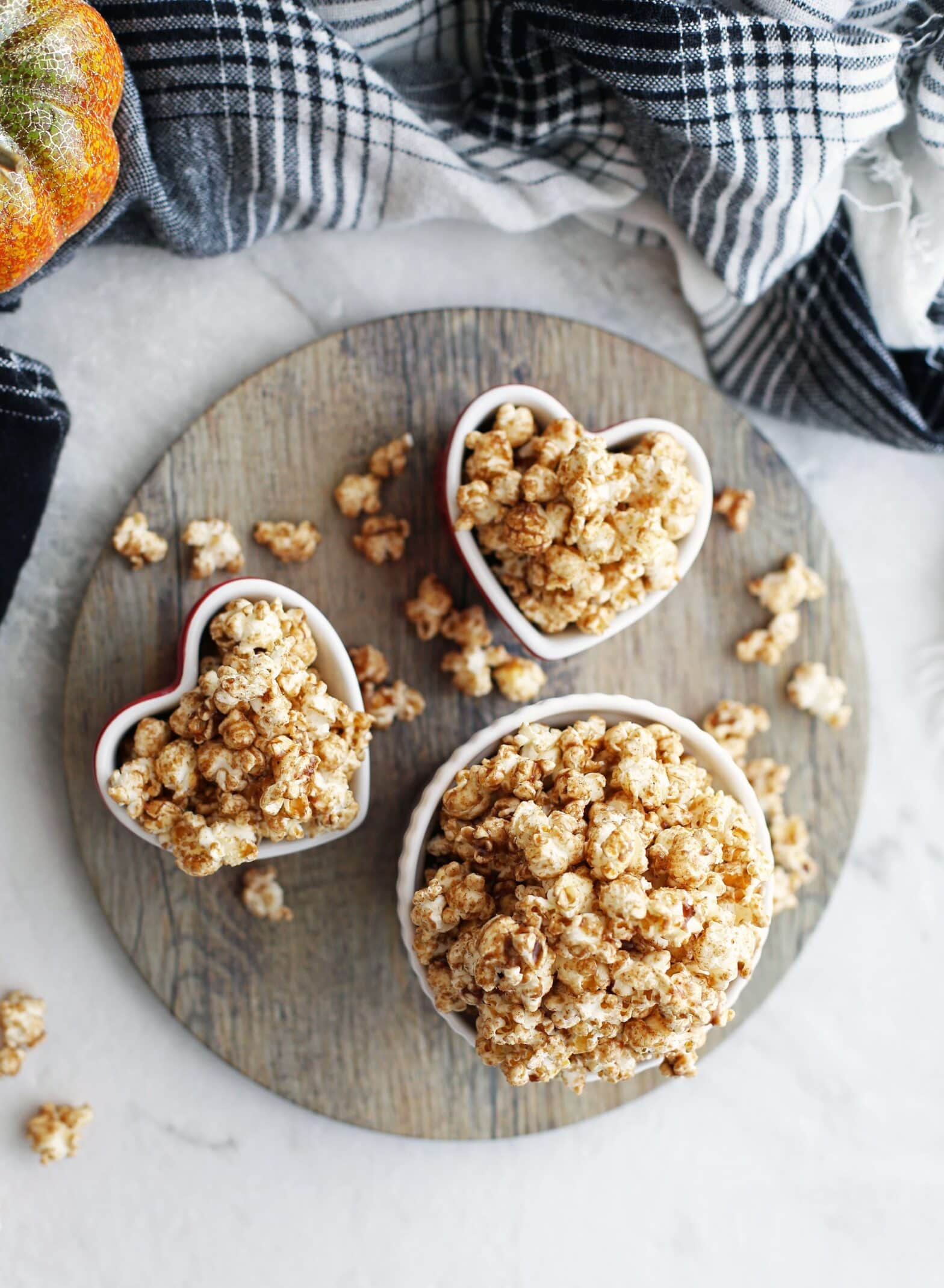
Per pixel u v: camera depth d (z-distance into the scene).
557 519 0.73
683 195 0.80
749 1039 0.86
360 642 0.79
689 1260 0.85
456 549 0.79
